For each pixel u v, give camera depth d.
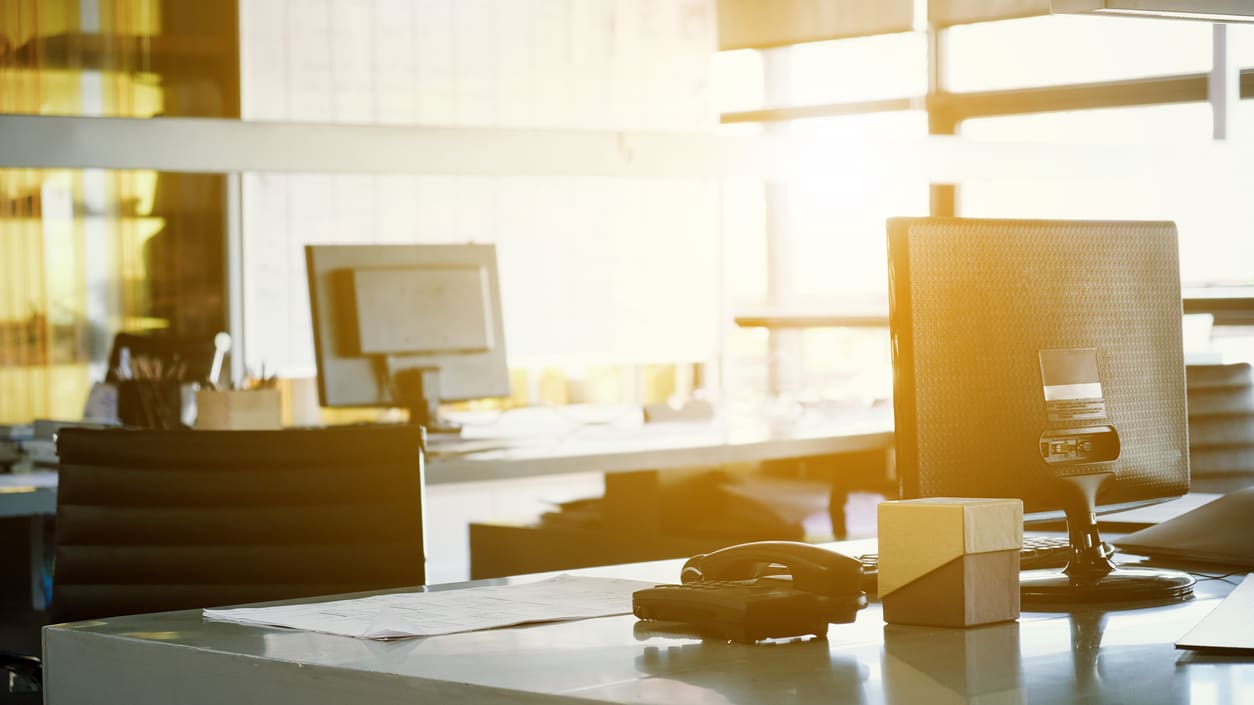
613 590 1.43
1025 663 1.05
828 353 7.20
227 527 1.95
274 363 6.98
